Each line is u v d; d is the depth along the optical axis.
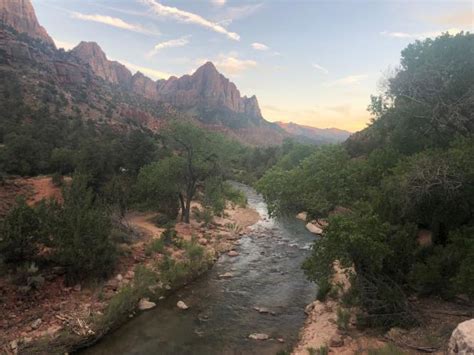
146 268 18.81
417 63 21.48
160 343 13.77
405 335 12.36
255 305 17.84
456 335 6.57
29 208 15.82
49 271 15.67
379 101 22.30
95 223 17.59
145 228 27.98
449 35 21.14
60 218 17.08
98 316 14.25
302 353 12.78
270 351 13.50
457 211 14.95
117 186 27.34
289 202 19.41
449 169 13.93
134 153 41.41
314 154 19.94
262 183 19.95
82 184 22.91
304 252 27.88
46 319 13.51
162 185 31.44
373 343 12.45
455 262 12.79
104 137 61.06
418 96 19.67
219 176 36.72
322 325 14.84
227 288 20.06
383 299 13.41
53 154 39.06
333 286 18.25
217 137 33.94
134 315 15.95
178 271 20.11
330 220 14.01
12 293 13.77
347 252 13.37
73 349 12.71
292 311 17.30
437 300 14.06
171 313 16.47
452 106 17.58
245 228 35.84
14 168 34.91
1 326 12.46
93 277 16.81
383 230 13.80
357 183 17.80
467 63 18.80
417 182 14.62
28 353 11.62
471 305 13.15
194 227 31.59
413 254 14.13
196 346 13.69
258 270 23.36
